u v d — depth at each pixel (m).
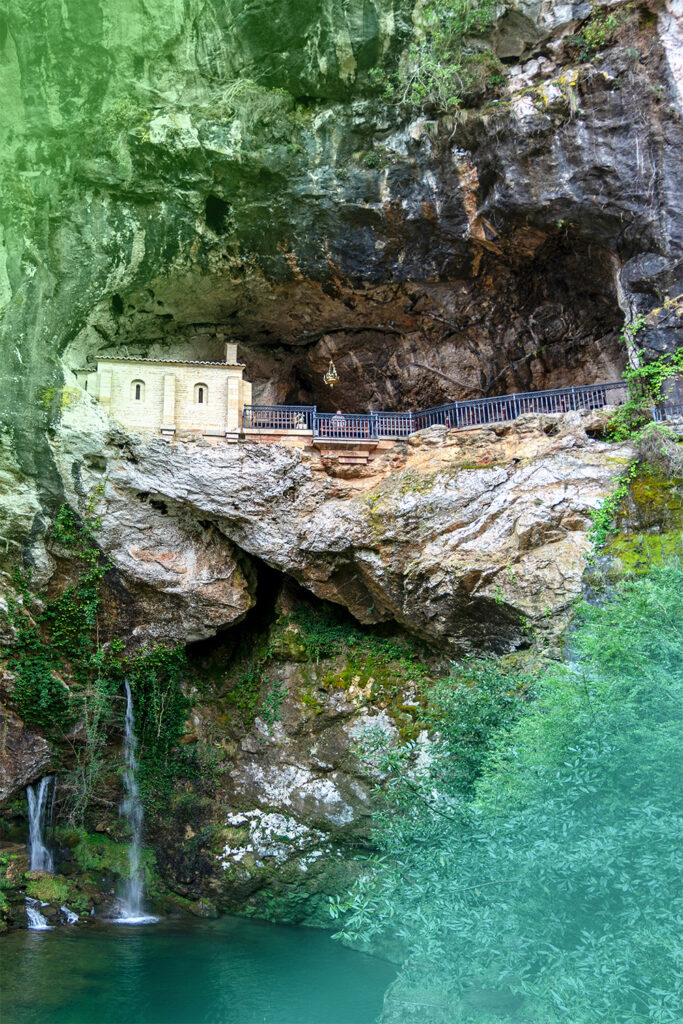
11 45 19.47
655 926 8.09
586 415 18.64
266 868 19.09
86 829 21.31
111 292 20.75
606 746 9.07
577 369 22.23
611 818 9.03
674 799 8.70
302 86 19.91
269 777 19.97
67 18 19.12
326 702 19.81
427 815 11.88
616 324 21.38
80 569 20.61
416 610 19.16
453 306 22.14
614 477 17.39
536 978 9.04
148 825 21.08
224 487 20.06
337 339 23.64
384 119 19.97
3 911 17.88
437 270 21.20
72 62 19.36
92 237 20.02
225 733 21.36
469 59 19.09
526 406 21.95
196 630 21.25
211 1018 13.47
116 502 20.27
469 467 18.97
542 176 18.72
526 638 17.70
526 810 9.30
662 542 16.34
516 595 17.33
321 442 20.44
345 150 20.17
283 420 21.38
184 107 19.66
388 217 20.42
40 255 19.86
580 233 19.30
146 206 20.19
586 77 18.36
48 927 18.14
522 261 20.73
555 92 18.30
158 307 21.95
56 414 19.67
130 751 21.64
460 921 9.02
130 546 20.59
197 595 20.83
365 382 24.45
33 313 19.83
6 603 20.06
